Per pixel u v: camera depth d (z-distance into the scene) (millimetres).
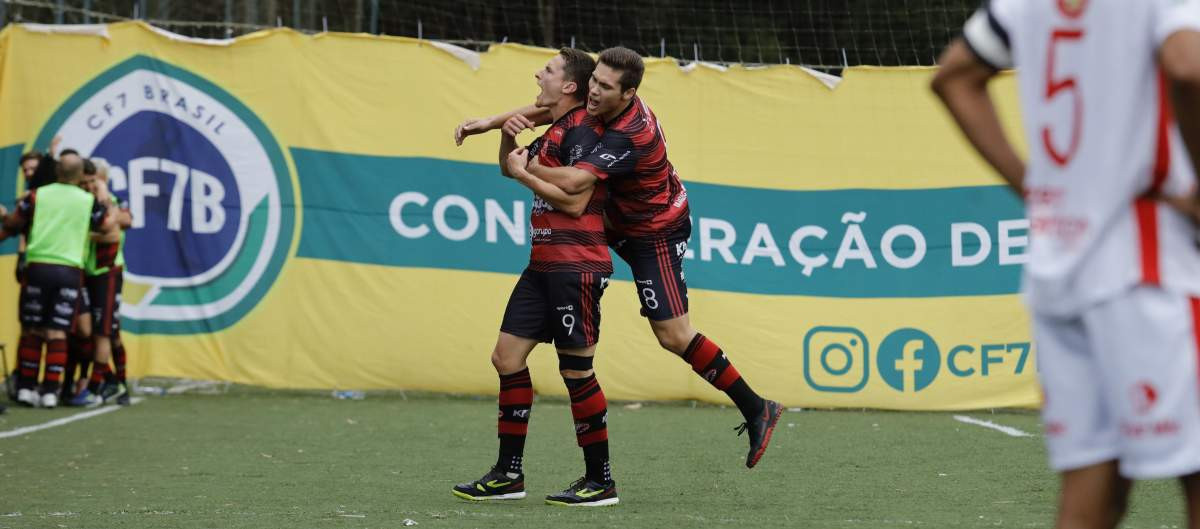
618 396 36688
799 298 36688
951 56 8359
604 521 17391
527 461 24469
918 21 53062
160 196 37031
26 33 36969
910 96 36500
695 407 36438
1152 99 7590
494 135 37219
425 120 37156
